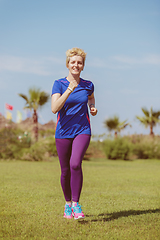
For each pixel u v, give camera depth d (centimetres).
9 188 641
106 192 628
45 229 355
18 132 1692
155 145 1977
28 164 1307
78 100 394
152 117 2247
